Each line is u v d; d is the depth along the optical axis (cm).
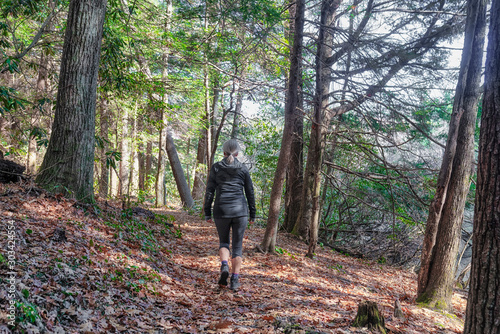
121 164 1894
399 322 425
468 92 531
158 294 403
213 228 1015
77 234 465
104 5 642
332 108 1142
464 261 1307
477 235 235
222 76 1390
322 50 925
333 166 1120
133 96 1145
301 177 1232
